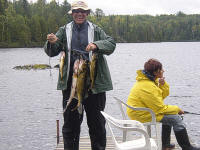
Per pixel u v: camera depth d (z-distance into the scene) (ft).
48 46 15.14
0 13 362.12
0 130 40.11
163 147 18.74
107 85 15.37
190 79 96.22
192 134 36.83
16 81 94.79
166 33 595.47
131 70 127.85
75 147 16.12
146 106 17.01
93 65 14.46
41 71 123.54
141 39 556.51
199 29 608.60
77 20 15.40
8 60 184.55
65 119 15.88
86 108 15.74
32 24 360.69
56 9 426.10
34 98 64.69
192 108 53.31
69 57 15.37
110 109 51.49
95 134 16.02
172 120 17.02
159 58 203.00
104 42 14.73
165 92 18.12
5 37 344.28
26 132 39.09
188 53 262.67
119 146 14.99
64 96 15.80
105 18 546.26
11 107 55.31
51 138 36.45
